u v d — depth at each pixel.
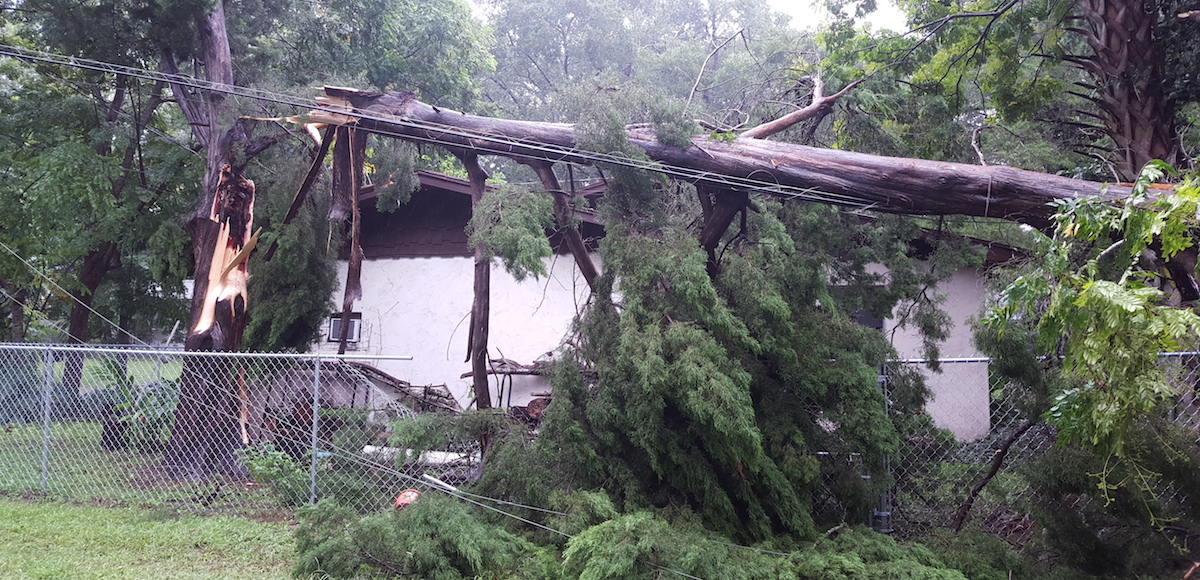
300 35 13.51
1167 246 4.00
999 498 5.58
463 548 4.61
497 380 11.45
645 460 5.74
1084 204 4.25
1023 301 4.27
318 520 4.89
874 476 5.61
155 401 8.10
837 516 5.82
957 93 9.53
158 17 9.30
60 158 10.63
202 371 8.12
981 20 9.98
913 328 10.68
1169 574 4.86
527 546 5.05
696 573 4.54
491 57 22.72
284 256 9.19
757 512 5.49
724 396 5.05
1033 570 5.05
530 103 32.56
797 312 6.17
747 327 5.84
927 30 9.81
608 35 31.38
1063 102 12.02
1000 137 11.69
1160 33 8.73
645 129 6.37
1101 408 3.80
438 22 18.28
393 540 4.74
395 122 6.38
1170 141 8.37
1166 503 5.22
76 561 5.03
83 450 8.30
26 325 14.00
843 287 7.04
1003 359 5.52
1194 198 3.72
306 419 7.50
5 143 11.55
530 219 6.09
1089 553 5.04
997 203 5.98
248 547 5.46
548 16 31.59
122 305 12.91
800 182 6.20
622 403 5.70
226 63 9.41
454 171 21.16
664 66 22.56
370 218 12.56
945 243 7.22
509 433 6.00
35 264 12.48
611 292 6.17
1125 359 3.67
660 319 5.70
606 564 4.42
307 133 8.31
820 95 7.55
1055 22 9.32
